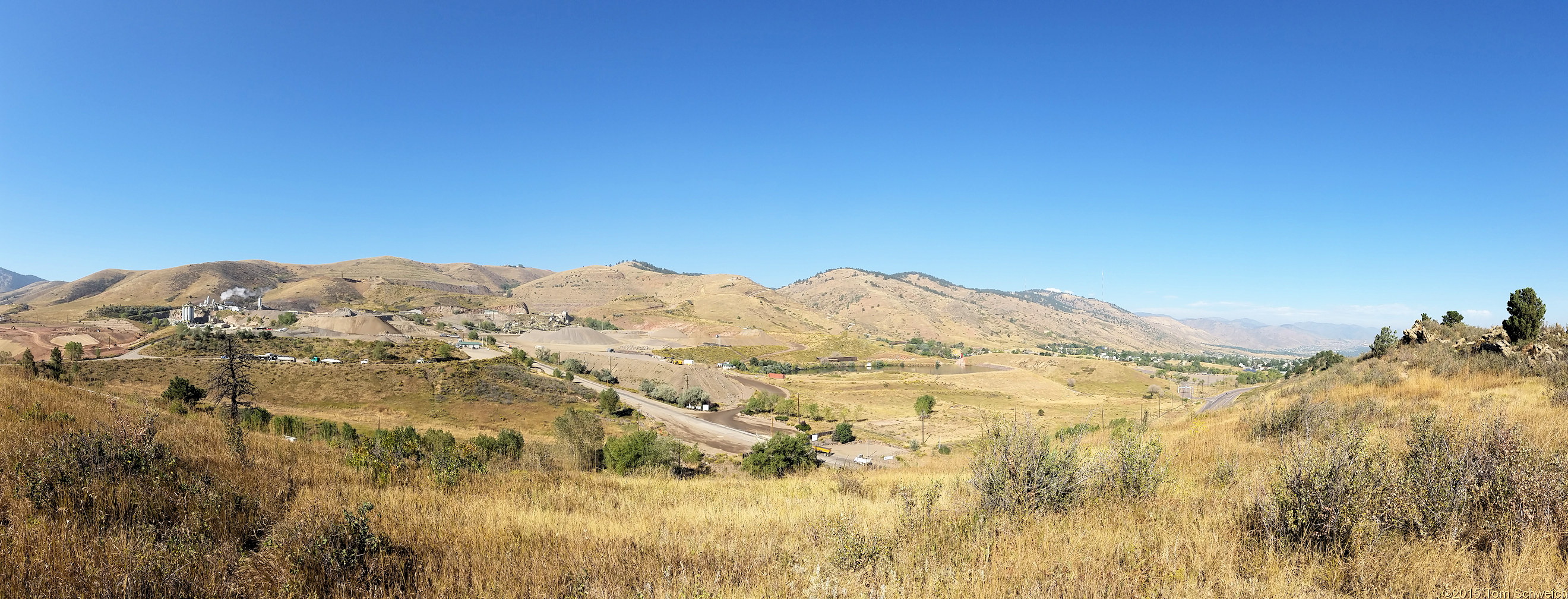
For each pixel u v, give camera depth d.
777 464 40.81
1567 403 14.15
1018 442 8.36
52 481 7.32
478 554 6.82
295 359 108.44
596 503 11.50
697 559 6.71
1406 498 6.04
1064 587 5.05
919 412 104.19
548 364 142.25
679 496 13.24
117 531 6.18
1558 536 5.54
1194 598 4.79
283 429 48.16
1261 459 11.52
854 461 61.16
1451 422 7.70
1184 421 26.12
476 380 94.69
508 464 17.97
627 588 5.81
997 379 169.25
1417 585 4.99
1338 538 5.74
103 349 132.12
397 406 82.31
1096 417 67.19
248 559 5.87
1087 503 7.91
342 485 10.87
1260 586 4.99
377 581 5.82
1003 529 6.85
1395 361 31.53
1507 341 26.17
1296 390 29.30
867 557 6.23
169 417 17.36
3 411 12.90
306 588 5.40
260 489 9.21
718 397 127.25
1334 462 6.41
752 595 5.42
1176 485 9.04
